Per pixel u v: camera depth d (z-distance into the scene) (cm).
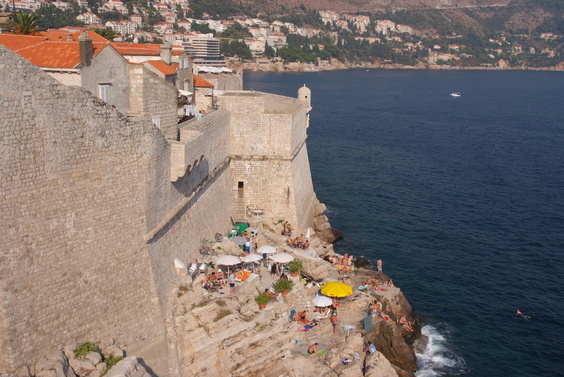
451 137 16475
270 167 5997
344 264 5669
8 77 2581
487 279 6266
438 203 9119
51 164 2861
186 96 6206
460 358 4750
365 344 4400
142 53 6431
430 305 5631
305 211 6844
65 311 3008
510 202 9306
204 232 4828
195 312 3728
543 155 13738
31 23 7500
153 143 3556
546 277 6372
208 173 4938
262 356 3750
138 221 3456
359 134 16412
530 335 5166
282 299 4306
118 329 3334
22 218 2742
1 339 2723
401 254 6862
